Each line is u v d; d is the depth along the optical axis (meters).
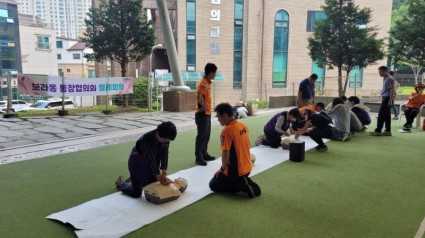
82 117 9.68
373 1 19.89
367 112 7.63
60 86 9.68
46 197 3.44
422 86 7.65
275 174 4.29
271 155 5.25
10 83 9.44
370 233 2.73
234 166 3.47
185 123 8.69
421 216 3.06
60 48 40.34
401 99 15.48
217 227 2.81
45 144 5.90
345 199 3.46
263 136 5.94
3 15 32.16
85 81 10.11
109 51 12.79
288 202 3.36
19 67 33.81
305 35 21.00
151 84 12.77
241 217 3.00
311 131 5.61
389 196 3.56
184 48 20.42
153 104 13.32
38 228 2.77
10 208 3.16
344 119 6.45
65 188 3.71
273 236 2.67
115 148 5.68
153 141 3.29
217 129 7.90
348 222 2.93
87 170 4.40
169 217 2.98
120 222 2.87
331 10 12.66
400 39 11.33
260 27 20.77
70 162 4.77
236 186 3.49
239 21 20.69
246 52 20.66
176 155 5.25
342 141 6.43
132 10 12.41
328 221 2.95
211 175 4.21
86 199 3.40
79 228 2.74
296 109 5.64
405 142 6.36
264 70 21.11
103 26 12.59
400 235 2.70
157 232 2.71
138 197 3.43
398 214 3.11
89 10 12.85
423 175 4.30
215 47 20.55
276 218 2.99
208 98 4.65
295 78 21.31
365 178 4.16
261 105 15.29
